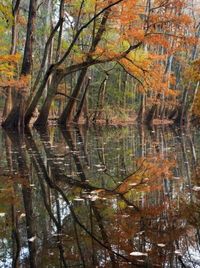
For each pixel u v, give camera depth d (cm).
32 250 413
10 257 397
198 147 1374
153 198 640
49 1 2492
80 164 977
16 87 1955
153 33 1789
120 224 500
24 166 929
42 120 2162
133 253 401
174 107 4022
